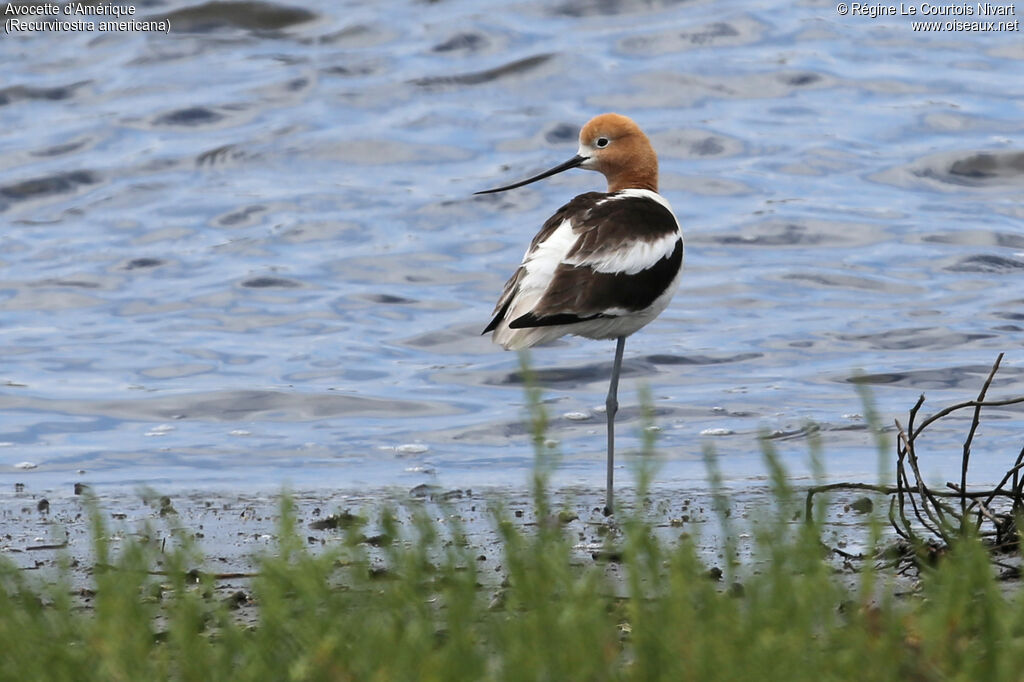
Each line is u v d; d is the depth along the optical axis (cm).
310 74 2302
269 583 567
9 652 521
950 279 1631
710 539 862
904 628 541
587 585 541
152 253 1759
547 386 1359
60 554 733
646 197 1070
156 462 1151
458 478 1092
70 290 1648
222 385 1354
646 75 2267
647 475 593
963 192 1906
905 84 2230
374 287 1650
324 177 1997
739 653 494
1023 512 774
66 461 1152
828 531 823
